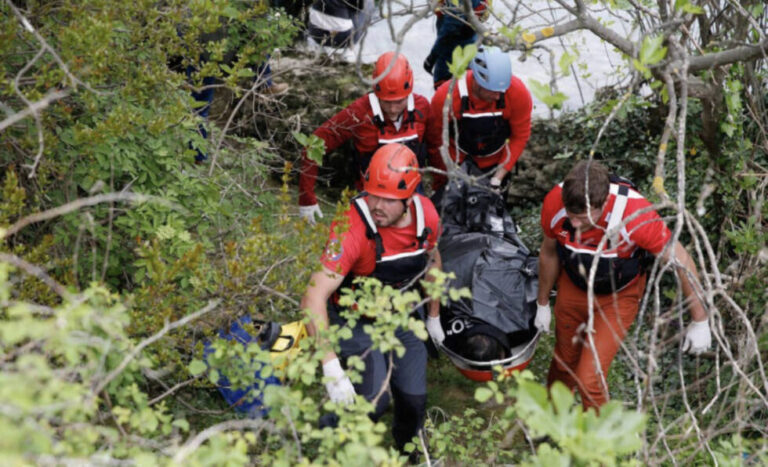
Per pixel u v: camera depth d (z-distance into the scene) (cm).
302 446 379
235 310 332
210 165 394
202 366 261
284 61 710
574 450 175
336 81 686
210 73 360
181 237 346
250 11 364
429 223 373
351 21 688
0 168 356
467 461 338
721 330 254
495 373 442
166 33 342
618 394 435
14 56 338
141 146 363
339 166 700
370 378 372
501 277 450
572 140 629
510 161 504
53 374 194
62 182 353
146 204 349
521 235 622
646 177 583
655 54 244
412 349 391
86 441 190
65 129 345
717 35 401
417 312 402
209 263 362
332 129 474
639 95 551
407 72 453
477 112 482
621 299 389
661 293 502
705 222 483
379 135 473
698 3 387
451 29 577
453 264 456
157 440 254
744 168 428
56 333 182
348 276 372
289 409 232
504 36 285
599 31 292
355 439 218
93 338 199
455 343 444
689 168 501
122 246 376
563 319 408
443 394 493
